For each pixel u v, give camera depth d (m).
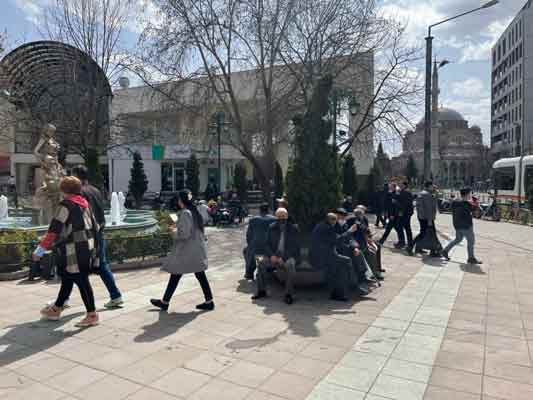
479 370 3.82
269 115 19.00
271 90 19.42
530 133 65.75
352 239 6.91
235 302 6.00
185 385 3.50
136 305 5.77
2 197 13.81
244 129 20.92
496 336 4.70
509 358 4.09
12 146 38.56
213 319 5.21
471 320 5.25
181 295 6.32
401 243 11.33
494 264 9.05
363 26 17.77
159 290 6.58
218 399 3.28
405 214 10.70
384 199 15.99
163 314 5.39
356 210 7.55
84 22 20.05
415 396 3.34
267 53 18.23
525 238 13.76
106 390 3.42
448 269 8.50
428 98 14.47
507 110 75.38
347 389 3.45
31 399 3.27
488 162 80.94
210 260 9.46
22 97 22.81
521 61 67.62
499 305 5.92
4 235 7.71
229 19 17.98
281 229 6.31
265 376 3.67
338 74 17.80
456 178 91.19
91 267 4.96
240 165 28.86
